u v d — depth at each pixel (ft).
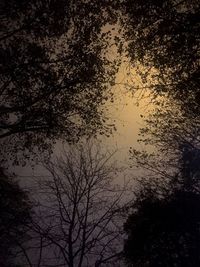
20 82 62.85
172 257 84.43
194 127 83.51
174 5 52.11
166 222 85.87
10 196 70.85
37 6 61.57
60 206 70.64
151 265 83.61
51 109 66.44
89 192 73.31
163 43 53.78
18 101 64.34
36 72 63.41
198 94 56.70
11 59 61.11
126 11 55.47
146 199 88.12
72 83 66.33
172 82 57.67
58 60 65.67
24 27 61.46
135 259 83.46
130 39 56.80
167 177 92.22
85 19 64.49
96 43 65.92
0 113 63.57
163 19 52.19
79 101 69.15
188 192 89.51
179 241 85.56
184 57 53.36
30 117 65.92
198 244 84.94
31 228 63.87
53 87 65.41
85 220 68.90
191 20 50.49
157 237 84.99
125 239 84.64
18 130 65.57
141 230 85.25
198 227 86.28
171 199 88.84
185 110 68.28
